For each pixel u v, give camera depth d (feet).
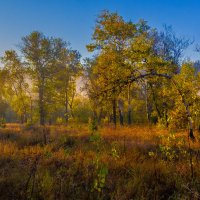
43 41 124.36
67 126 61.67
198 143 38.04
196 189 20.98
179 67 73.10
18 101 142.41
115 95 24.31
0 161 30.60
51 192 21.09
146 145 38.93
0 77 127.34
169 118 28.91
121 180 23.80
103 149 35.76
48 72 128.36
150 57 56.08
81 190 21.94
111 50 72.18
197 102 37.19
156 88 69.67
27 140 47.11
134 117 134.62
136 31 76.48
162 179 24.09
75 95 139.85
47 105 130.41
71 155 33.01
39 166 27.20
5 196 20.76
